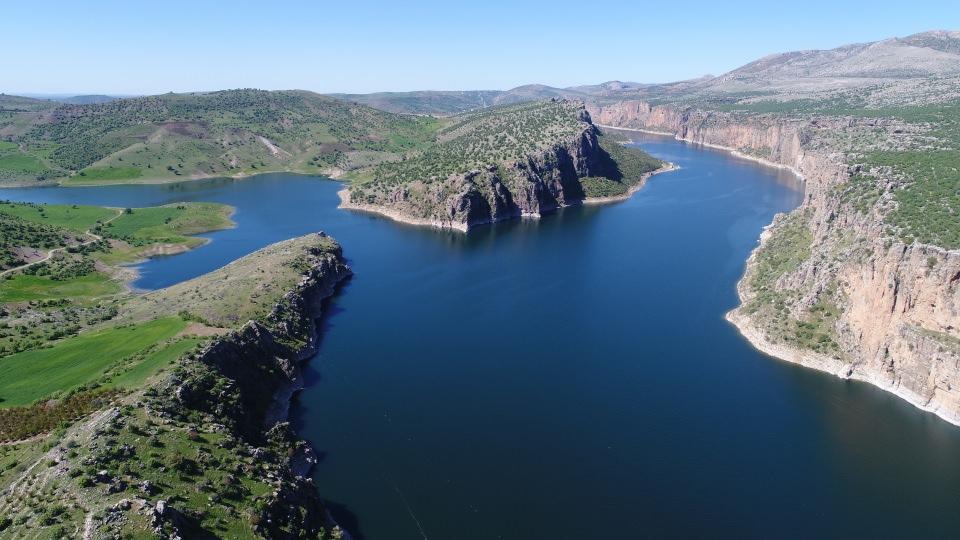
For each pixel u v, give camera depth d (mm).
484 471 95125
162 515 64562
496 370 128875
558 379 124750
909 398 116125
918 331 115438
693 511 86438
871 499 89125
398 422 109000
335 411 112750
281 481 81375
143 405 86250
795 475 94125
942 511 86688
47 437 82938
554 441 102938
